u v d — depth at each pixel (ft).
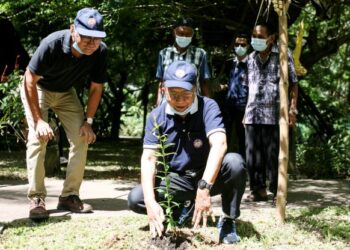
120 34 30.45
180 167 12.17
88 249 11.50
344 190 21.21
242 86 20.25
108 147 49.85
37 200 14.38
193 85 11.52
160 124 11.97
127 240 11.96
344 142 29.37
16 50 25.41
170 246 11.41
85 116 15.98
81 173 15.67
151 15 26.94
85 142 15.71
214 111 11.97
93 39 13.93
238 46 20.02
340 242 12.48
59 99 15.61
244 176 11.80
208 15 29.81
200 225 13.46
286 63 14.52
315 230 13.52
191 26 17.43
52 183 21.74
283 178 14.37
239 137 20.84
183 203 12.84
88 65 14.94
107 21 25.12
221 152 11.44
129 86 69.62
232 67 20.67
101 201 17.60
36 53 14.28
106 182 22.74
